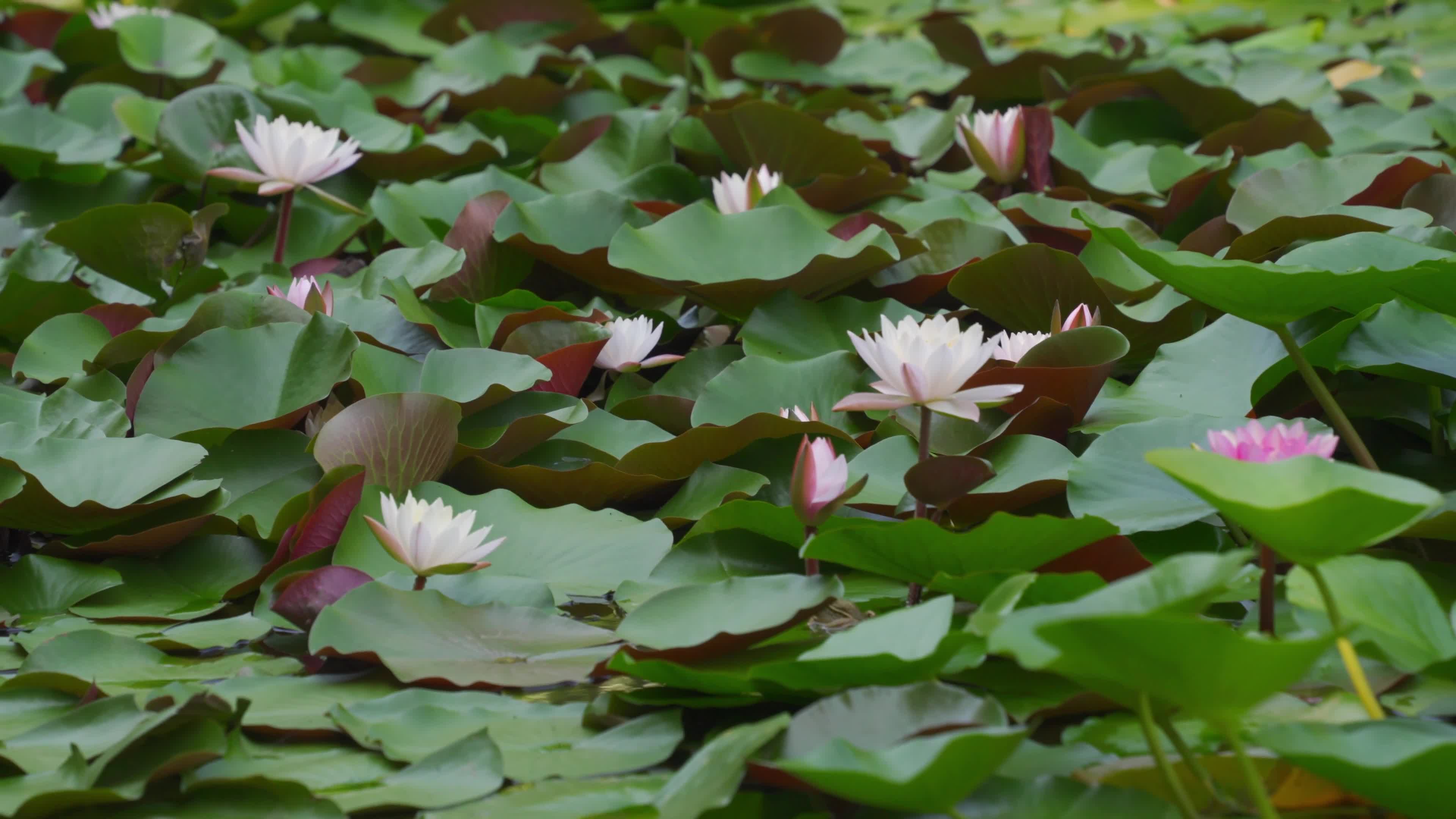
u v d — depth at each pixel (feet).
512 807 14.23
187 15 33.55
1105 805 14.14
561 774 14.34
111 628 15.21
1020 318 16.58
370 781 14.35
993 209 17.63
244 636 15.10
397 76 27.81
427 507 14.96
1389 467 15.80
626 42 32.45
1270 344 15.96
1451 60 30.14
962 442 15.78
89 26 27.99
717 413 16.06
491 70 28.02
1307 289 15.02
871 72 29.89
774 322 16.47
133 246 17.24
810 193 18.24
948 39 28.07
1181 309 16.33
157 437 15.67
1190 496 15.08
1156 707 14.26
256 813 14.24
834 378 16.15
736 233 16.81
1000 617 14.15
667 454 15.83
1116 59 24.57
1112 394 16.06
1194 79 25.31
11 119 20.92
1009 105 26.27
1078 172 19.21
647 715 14.56
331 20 34.42
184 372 16.01
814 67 28.66
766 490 15.92
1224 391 15.88
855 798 14.05
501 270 17.08
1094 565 14.97
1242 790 14.26
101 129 22.94
